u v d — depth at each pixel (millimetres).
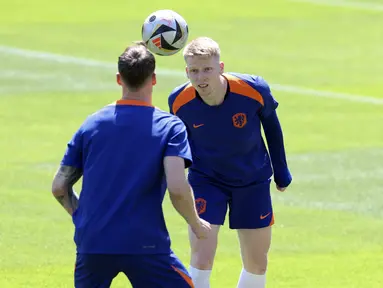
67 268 30094
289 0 106562
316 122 55062
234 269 30078
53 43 80438
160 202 19078
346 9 102062
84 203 19047
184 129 19297
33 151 47250
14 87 63719
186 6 101625
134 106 19391
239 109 23375
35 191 39875
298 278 29266
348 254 32000
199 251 23469
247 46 81062
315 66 73438
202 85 22359
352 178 42812
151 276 18891
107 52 77438
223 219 24062
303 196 39656
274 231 34625
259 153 24328
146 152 18891
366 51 80188
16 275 29188
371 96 62719
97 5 101125
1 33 84500
